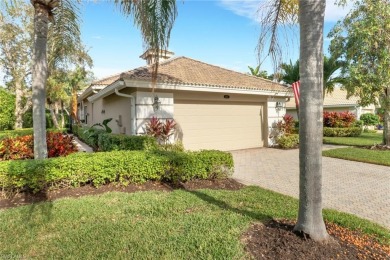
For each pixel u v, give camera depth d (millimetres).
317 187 3260
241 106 12688
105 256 3104
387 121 12586
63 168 5594
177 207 4641
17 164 5320
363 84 11406
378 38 11000
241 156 10961
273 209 4613
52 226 3889
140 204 4770
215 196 5328
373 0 11094
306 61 3176
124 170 5984
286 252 3051
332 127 20078
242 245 3252
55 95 22000
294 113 25453
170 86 9727
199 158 6441
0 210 4582
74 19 7609
